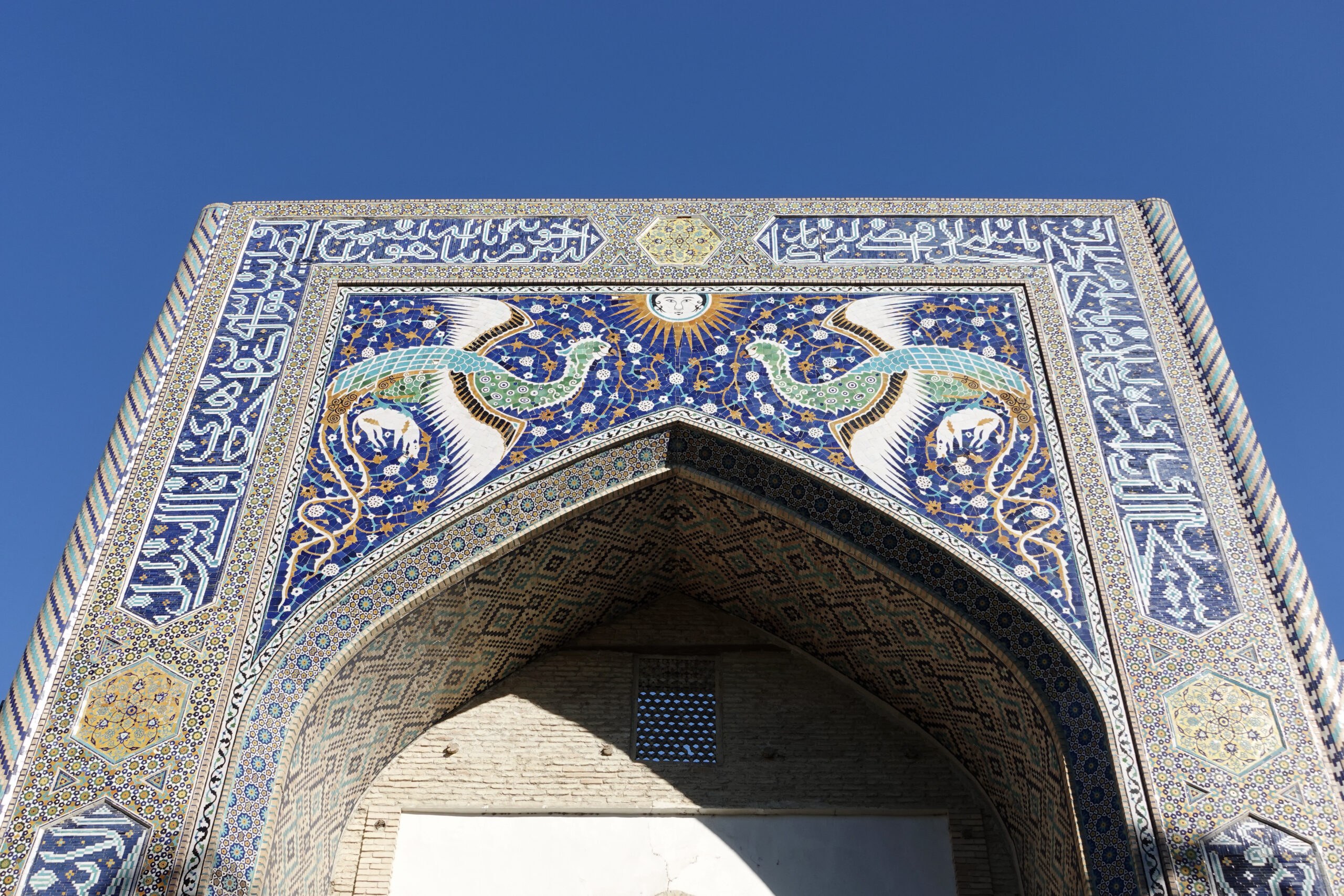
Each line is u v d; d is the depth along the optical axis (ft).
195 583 17.81
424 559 18.40
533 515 19.10
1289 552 18.19
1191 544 18.34
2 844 15.60
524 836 20.65
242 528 18.39
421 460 19.21
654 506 20.29
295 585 17.84
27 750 16.28
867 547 18.84
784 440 19.45
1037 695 17.58
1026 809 19.40
